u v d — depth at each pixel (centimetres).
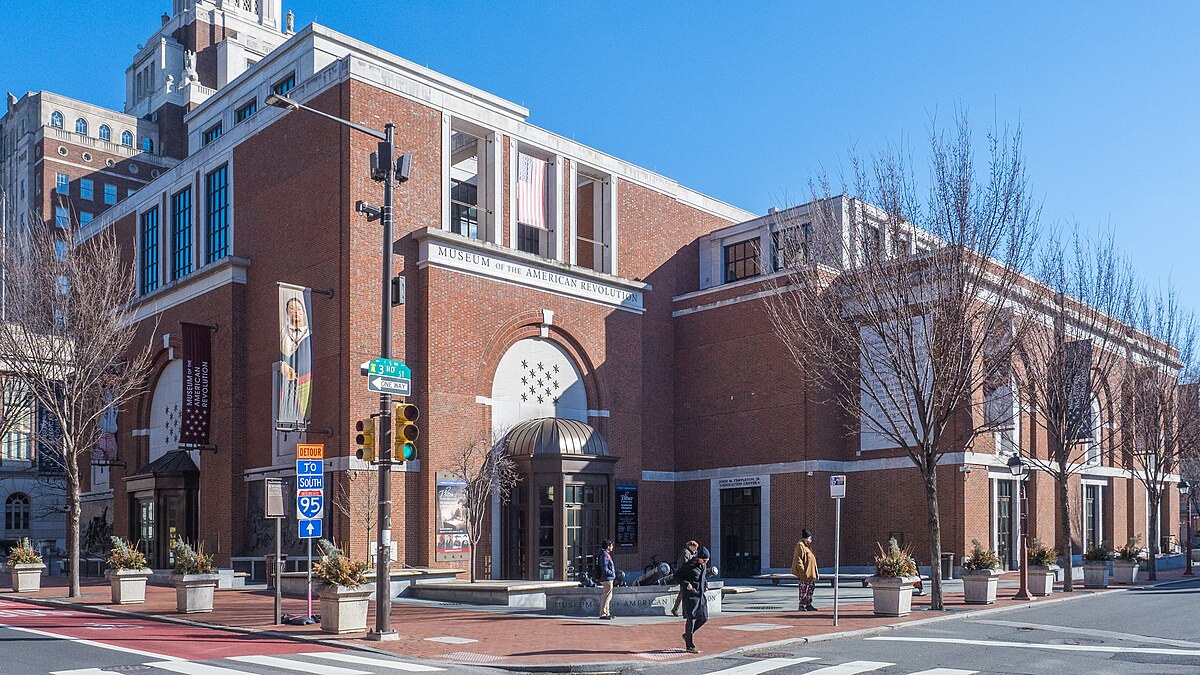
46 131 9600
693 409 4328
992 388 3005
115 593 2695
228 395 3672
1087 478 4659
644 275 4356
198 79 10438
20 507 6512
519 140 3894
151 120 10769
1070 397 3475
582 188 4394
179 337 4016
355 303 3322
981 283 2744
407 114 3547
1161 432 4309
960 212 2645
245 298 3759
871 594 3162
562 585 2988
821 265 3069
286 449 3450
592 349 4025
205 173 4112
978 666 1666
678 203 4575
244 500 3634
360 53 4194
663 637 2045
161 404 4178
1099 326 3866
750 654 1839
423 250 3488
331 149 3450
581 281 4012
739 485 4100
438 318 3469
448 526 3378
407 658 1758
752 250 4431
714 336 4288
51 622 2264
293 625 2173
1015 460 3005
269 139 3750
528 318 3791
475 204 4219
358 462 3244
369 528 3125
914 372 2673
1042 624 2303
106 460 4300
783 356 4009
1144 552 5088
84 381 3241
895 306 2688
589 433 3631
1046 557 3117
